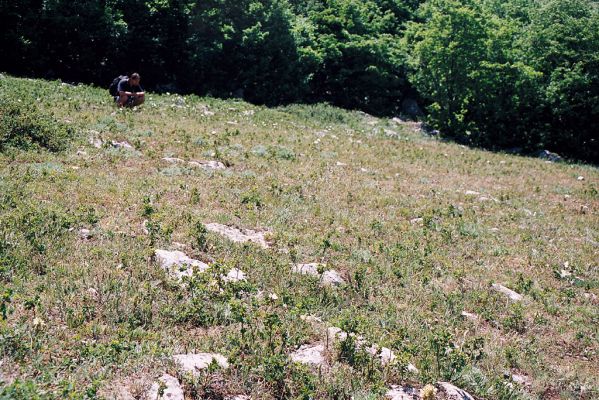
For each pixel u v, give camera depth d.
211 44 34.25
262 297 8.30
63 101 21.03
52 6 30.03
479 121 34.69
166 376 5.87
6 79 23.67
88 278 7.75
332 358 6.86
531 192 19.78
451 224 14.02
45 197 10.73
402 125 35.50
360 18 41.03
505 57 34.31
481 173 22.14
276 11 35.84
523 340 8.78
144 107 23.31
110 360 6.01
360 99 40.91
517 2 51.69
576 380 7.83
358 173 18.16
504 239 13.65
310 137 23.66
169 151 16.19
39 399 4.95
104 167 13.62
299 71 37.12
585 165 31.39
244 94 35.69
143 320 7.12
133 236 9.48
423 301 9.45
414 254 11.41
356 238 11.82
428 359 7.36
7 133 13.77
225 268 8.38
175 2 33.66
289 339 7.06
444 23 34.25
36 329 6.32
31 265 7.91
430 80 35.38
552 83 33.97
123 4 32.59
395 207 14.84
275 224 11.64
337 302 8.71
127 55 33.94
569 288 11.29
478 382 7.11
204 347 6.69
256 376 6.24
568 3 37.12
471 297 9.94
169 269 8.50
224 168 15.74
